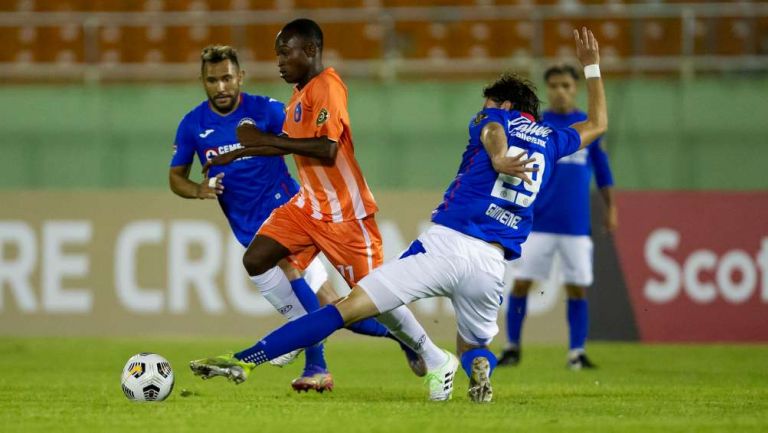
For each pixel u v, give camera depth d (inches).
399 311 804.0
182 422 685.9
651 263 1669.5
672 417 737.6
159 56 2239.2
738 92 1980.8
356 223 887.1
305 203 890.1
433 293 748.0
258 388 991.6
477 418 709.3
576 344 1296.8
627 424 690.8
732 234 1665.8
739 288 1663.4
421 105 2018.9
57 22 2139.5
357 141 2025.1
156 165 2053.4
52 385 1024.9
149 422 687.1
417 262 740.0
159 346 1556.3
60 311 1707.7
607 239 1676.9
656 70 2057.1
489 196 741.9
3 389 975.6
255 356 741.9
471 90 2012.8
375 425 666.2
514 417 719.1
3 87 2075.5
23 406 801.6
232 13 2199.8
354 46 2212.1
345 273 903.7
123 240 1706.4
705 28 2113.7
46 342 1625.2
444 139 2011.6
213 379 1091.3
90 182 2058.3
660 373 1222.9
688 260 1668.3
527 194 751.1
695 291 1667.1
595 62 805.2
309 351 933.2
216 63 964.0
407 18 2062.0
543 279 1315.2
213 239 1688.0
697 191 1672.0
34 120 2066.9
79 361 1346.0
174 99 2057.1
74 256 1711.4
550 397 901.2
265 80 2087.8
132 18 2210.9
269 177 987.9
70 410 765.3
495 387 1024.2
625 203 1678.2
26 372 1195.3
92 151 2059.5
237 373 734.5
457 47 2214.6
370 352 1535.4
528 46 2206.0
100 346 1560.0
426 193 1689.2
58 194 1721.2
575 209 1295.5
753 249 1663.4
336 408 773.3
